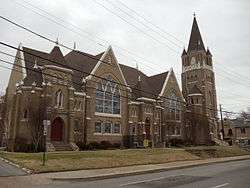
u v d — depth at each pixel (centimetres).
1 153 3325
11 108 5084
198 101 7825
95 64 5575
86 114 5138
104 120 5475
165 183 1683
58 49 4919
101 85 5547
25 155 3045
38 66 4950
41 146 4194
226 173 2208
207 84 8250
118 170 2431
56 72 4719
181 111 7288
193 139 7206
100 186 1591
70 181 1852
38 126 4203
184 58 8712
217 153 5012
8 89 5447
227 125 10244
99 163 2798
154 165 2972
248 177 1942
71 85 4878
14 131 4534
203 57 8394
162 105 6769
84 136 5047
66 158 2892
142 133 5994
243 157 4678
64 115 4694
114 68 5819
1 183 1689
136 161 3170
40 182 1778
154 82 7350
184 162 3425
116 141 5612
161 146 6119
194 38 8631
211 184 1612
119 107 5834
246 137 9888
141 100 6194
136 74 7119
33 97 4503
